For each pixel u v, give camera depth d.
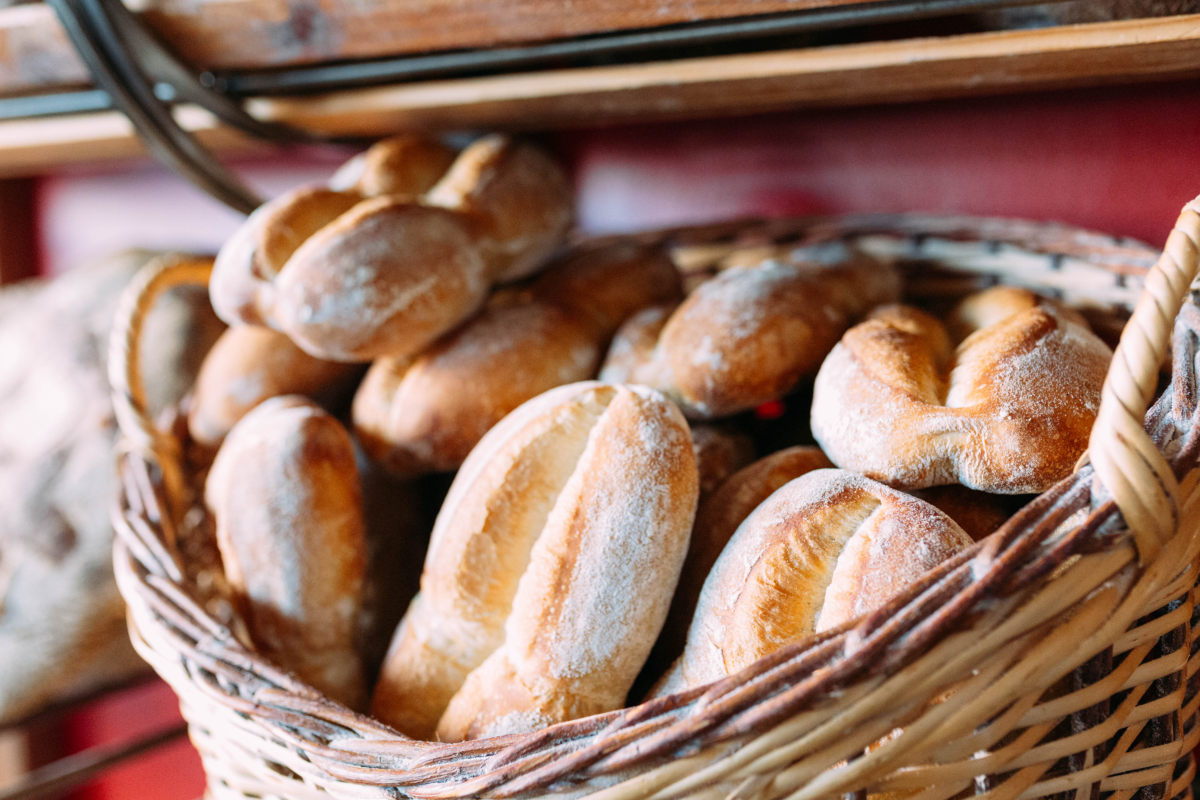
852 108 0.92
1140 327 0.62
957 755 0.62
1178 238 0.62
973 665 0.60
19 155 1.22
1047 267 0.82
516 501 0.72
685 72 0.79
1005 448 0.68
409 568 0.84
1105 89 0.85
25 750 1.37
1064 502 0.62
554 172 0.90
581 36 0.79
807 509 0.68
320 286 0.77
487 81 0.85
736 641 0.67
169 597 0.76
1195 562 0.64
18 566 1.05
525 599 0.70
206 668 0.72
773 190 0.96
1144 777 0.65
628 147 1.01
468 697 0.71
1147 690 0.66
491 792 0.63
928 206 0.91
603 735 0.62
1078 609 0.62
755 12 0.74
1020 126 0.88
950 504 0.71
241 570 0.77
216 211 1.32
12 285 1.37
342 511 0.77
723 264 0.92
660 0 0.75
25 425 1.15
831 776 0.61
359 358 0.80
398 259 0.78
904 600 0.61
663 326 0.81
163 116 0.88
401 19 0.80
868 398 0.71
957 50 0.73
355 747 0.66
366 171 0.87
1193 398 0.64
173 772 1.32
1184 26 0.69
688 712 0.62
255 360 0.86
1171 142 0.83
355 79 0.86
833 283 0.79
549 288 0.86
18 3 0.86
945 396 0.71
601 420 0.72
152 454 0.85
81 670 1.02
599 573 0.69
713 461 0.77
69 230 1.45
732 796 0.61
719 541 0.73
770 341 0.75
